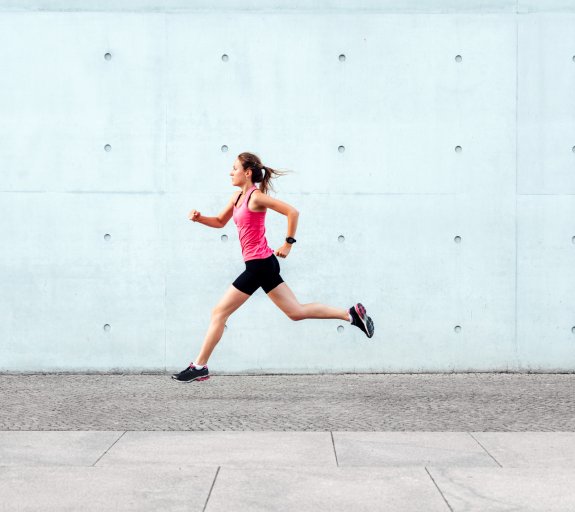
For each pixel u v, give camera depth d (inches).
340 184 420.8
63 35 421.1
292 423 308.7
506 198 419.8
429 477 237.3
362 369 421.7
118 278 420.5
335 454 262.8
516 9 421.7
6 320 420.5
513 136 420.8
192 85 420.8
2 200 419.5
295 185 420.8
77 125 420.5
